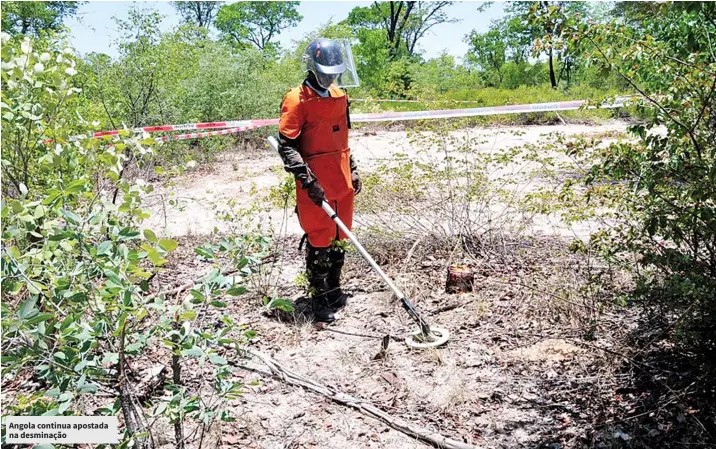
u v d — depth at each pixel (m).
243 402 3.61
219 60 15.92
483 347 4.17
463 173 6.31
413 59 46.75
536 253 5.70
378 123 16.78
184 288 5.16
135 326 2.46
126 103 12.13
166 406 2.49
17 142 3.73
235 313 4.89
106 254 2.26
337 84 4.88
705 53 3.16
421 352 4.13
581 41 3.22
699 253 3.39
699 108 3.24
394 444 3.23
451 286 5.03
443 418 3.45
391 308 4.91
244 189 9.62
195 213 8.00
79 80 10.81
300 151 4.82
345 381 3.88
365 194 6.21
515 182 6.34
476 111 12.39
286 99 4.68
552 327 4.31
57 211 2.44
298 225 7.46
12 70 2.59
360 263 5.80
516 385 3.70
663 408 3.21
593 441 3.09
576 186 6.86
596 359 3.76
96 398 3.42
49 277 2.48
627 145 3.27
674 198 3.30
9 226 2.34
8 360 2.22
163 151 11.78
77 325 2.29
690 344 3.29
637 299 3.71
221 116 15.02
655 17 3.31
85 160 2.80
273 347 4.36
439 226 6.44
